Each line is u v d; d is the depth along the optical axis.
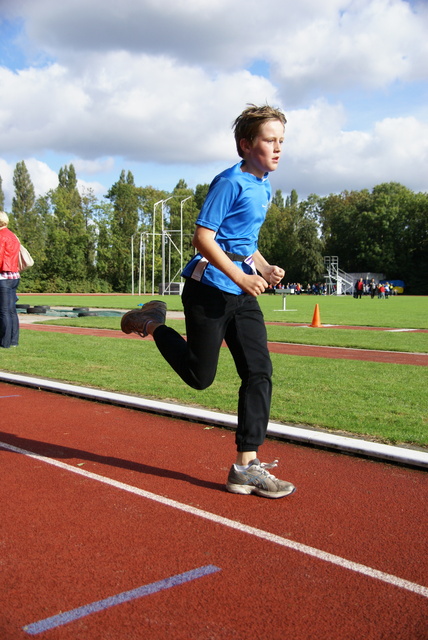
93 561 2.62
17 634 2.06
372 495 3.52
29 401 6.08
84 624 2.12
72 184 101.31
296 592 2.38
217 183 3.22
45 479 3.73
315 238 89.06
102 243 80.19
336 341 12.99
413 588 2.42
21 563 2.60
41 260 79.19
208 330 3.32
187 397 6.10
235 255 3.36
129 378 7.29
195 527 3.02
